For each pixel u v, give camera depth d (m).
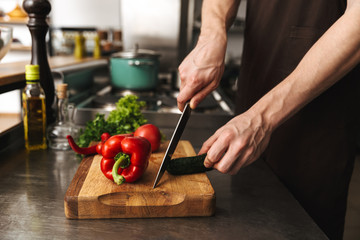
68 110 1.07
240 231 0.62
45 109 1.01
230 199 0.74
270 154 1.06
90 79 1.91
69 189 0.66
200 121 1.35
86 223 0.63
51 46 3.04
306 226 0.64
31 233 0.58
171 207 0.65
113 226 0.62
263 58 1.09
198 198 0.65
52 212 0.66
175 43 3.03
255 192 0.78
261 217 0.67
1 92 0.99
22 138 1.11
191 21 3.23
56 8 4.23
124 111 1.03
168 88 2.13
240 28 3.78
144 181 0.72
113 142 0.70
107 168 0.71
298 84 0.65
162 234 0.60
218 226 0.63
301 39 0.98
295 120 0.98
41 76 1.08
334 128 0.96
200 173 0.77
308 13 0.96
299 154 1.00
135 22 2.98
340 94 0.93
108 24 4.30
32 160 0.92
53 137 1.01
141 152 0.69
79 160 0.93
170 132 1.27
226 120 1.36
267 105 0.66
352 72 0.92
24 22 3.77
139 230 0.61
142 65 1.75
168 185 0.70
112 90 1.85
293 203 0.73
